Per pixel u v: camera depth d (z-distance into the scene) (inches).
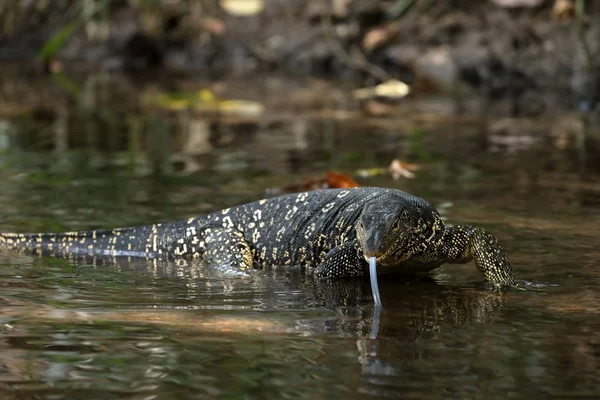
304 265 403.5
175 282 364.8
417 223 366.6
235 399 238.1
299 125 810.8
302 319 308.5
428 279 372.5
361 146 697.6
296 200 415.5
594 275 366.6
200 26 1267.2
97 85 1085.1
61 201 506.9
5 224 452.4
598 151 670.5
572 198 514.3
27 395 240.8
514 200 508.4
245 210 421.1
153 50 1274.6
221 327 297.9
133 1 1278.3
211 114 883.4
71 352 272.5
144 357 268.7
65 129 790.5
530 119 839.7
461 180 567.5
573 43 1011.9
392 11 1157.7
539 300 333.1
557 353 272.5
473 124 810.2
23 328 294.8
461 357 268.7
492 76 1043.9
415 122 824.3
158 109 916.6
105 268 390.0
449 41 1093.1
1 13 1259.8
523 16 1062.4
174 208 488.7
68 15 1282.0
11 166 615.8
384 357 268.5
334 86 1078.4
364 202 391.9
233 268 397.1
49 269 384.5
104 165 625.0
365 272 376.2
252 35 1243.2
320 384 247.8
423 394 241.0
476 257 371.6
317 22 1211.2
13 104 934.4
